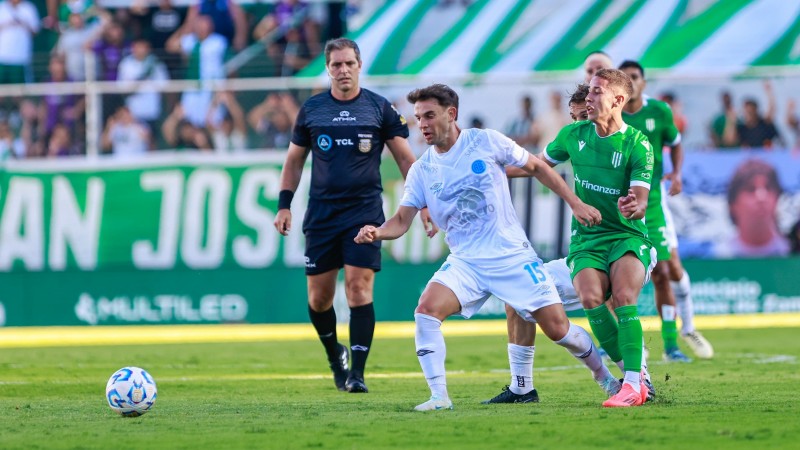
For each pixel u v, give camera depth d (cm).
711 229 5809
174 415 2359
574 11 6353
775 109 6009
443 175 2336
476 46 6300
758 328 5459
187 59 6450
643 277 2411
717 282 5800
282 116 6066
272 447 1839
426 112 2286
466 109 5900
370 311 3011
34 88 5844
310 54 6488
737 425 2020
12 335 5634
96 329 5822
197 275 5831
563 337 2352
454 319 6128
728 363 3834
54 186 5866
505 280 2328
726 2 6347
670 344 3944
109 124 6094
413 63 6262
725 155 5825
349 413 2338
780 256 5828
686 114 6047
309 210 3056
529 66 6212
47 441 1938
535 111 5900
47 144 6100
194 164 5866
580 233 2478
